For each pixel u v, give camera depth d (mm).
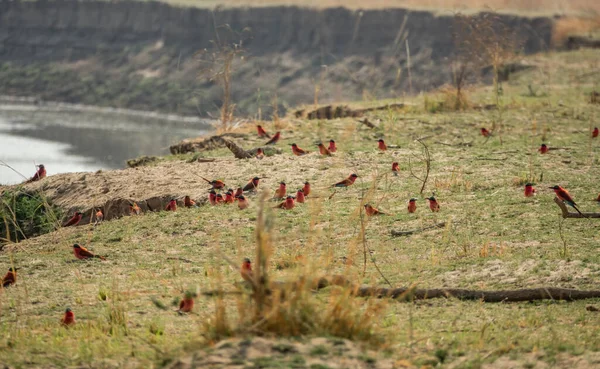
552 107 96625
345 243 47531
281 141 79500
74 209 63906
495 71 108375
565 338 33500
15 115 186750
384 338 31594
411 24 194250
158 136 165000
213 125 95500
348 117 92812
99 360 31672
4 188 70875
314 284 35781
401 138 78562
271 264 43719
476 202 55406
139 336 34906
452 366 30031
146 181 66625
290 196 55500
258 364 26766
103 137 161375
